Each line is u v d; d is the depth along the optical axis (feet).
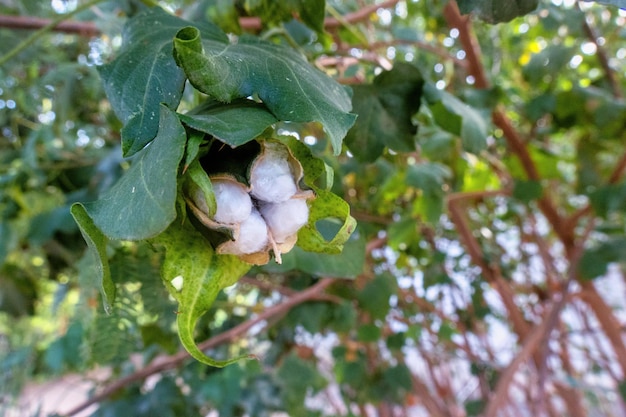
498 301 2.27
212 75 0.48
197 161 0.47
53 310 1.57
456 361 2.82
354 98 0.94
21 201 1.62
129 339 1.05
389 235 1.58
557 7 1.53
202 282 0.53
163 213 0.41
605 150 1.70
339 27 1.27
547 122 1.90
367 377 1.93
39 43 1.56
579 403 2.08
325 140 1.16
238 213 0.50
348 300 1.61
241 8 0.93
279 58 0.57
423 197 1.52
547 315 1.61
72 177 1.69
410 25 1.93
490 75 1.95
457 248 2.02
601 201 1.49
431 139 1.48
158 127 0.52
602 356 2.09
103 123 1.85
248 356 0.49
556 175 1.72
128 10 1.24
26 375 1.91
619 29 1.87
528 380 2.14
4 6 1.56
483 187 1.89
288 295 1.65
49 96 1.61
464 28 1.33
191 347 0.50
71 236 1.51
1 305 1.72
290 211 0.52
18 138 1.80
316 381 2.00
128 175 0.50
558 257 2.36
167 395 1.63
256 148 0.52
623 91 1.81
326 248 0.57
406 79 0.95
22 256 1.73
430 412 2.20
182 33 0.47
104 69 0.58
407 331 2.02
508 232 2.29
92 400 1.47
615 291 2.78
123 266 0.96
